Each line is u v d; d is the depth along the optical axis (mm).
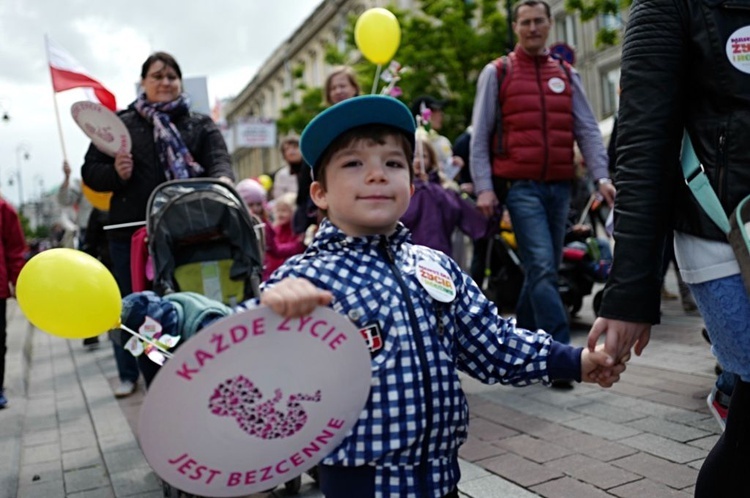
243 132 23844
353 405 1438
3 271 4797
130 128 4250
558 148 4375
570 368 1698
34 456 3725
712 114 1585
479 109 4477
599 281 6340
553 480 2793
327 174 1681
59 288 1972
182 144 4195
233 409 1314
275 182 9164
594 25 22031
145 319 2305
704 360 4520
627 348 1669
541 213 4375
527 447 3193
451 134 20250
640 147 1637
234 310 1522
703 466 1715
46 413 4707
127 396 5039
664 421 3371
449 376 1604
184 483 1344
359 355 1406
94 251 6328
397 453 1525
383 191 1622
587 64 22484
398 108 1661
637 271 1630
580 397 3910
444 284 1675
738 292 1552
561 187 4480
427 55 19375
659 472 2777
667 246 1850
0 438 3984
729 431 1643
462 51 19828
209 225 3449
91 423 4371
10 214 4953
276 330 1294
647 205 1627
